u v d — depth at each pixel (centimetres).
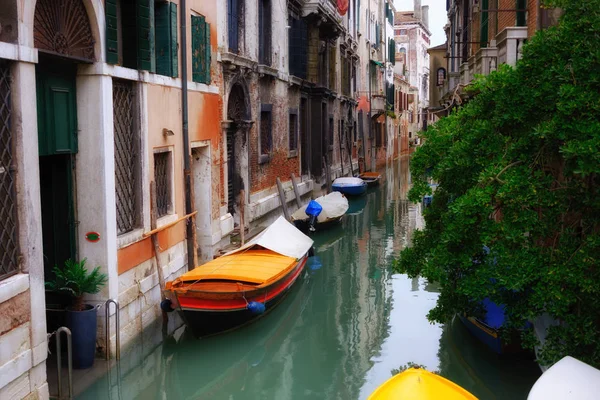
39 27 700
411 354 947
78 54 766
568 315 645
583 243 632
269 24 1783
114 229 831
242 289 960
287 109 2000
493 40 1373
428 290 1312
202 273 1012
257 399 814
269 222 1792
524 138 668
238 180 1557
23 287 614
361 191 2689
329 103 2644
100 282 796
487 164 702
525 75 672
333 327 1088
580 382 553
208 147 1246
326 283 1375
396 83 5131
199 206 1258
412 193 800
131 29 901
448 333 989
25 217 625
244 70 1503
